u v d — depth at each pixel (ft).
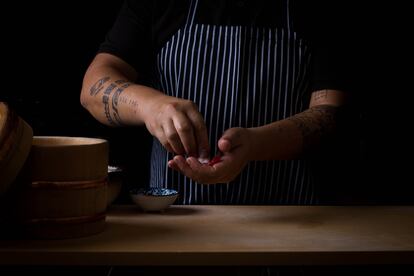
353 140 9.75
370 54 9.84
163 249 3.70
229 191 6.17
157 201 4.76
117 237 4.04
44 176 3.94
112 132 9.47
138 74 6.64
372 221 4.66
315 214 4.90
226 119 6.26
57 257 3.67
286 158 5.34
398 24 9.77
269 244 3.85
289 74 6.29
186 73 6.27
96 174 4.12
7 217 3.98
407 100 10.01
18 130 3.85
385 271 4.16
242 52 6.21
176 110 4.59
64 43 9.06
